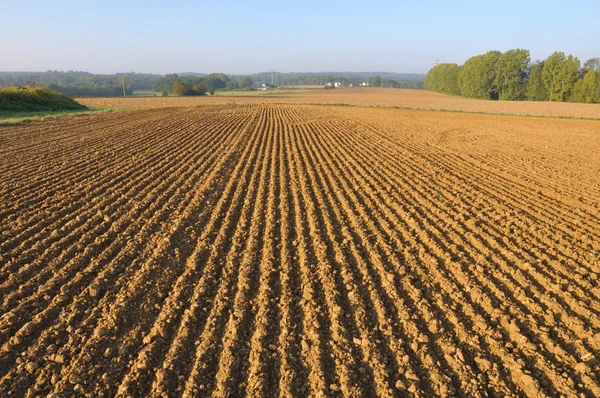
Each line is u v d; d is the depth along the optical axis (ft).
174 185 34.94
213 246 23.27
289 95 299.99
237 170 40.70
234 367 14.17
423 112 122.62
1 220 26.55
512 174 42.19
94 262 20.97
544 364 14.55
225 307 17.56
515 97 250.37
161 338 15.62
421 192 34.86
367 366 14.40
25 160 42.39
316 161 46.65
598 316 17.31
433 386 13.66
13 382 13.47
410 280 20.10
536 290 19.11
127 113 98.37
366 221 27.58
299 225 26.17
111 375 13.84
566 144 61.82
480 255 22.33
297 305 17.85
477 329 16.49
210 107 135.64
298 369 14.30
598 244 24.85
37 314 16.67
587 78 196.75
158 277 19.83
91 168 40.40
